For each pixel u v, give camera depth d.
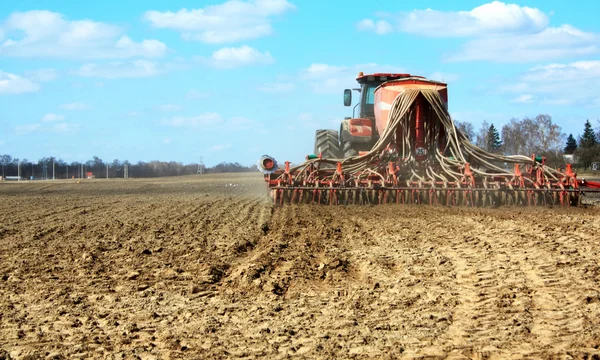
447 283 8.47
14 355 6.08
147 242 12.70
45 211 20.44
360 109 21.77
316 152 21.73
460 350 5.86
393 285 8.45
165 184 49.44
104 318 7.33
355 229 13.55
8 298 8.28
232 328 6.82
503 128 90.88
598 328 6.33
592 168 73.00
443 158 18.44
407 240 12.07
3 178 110.44
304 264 10.02
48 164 149.00
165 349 6.15
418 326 6.63
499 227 13.44
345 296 8.12
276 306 7.63
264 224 15.17
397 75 21.33
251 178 65.81
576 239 11.54
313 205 18.41
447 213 16.38
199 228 14.80
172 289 8.73
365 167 18.78
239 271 9.63
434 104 18.36
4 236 13.90
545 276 8.60
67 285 8.99
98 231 14.50
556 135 87.81
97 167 150.25
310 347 6.07
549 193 18.41
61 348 6.24
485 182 17.84
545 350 5.77
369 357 5.75
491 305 7.32
